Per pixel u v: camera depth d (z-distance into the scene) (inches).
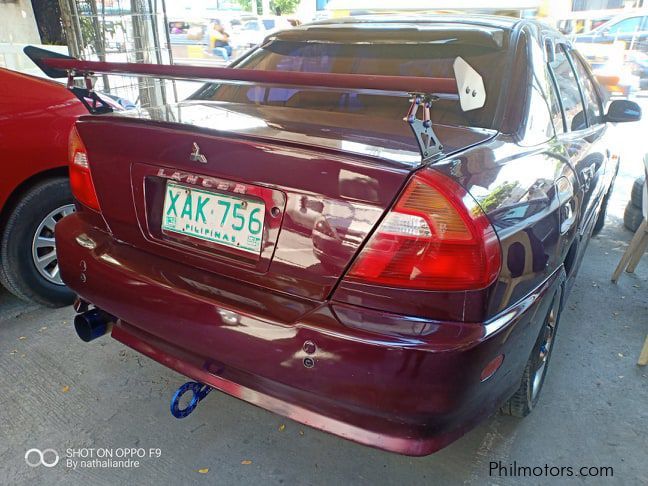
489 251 51.3
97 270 67.8
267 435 77.8
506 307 56.6
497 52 79.2
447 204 49.9
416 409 51.1
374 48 87.0
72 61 69.0
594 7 584.1
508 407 79.4
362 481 70.4
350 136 59.9
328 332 51.8
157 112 73.2
